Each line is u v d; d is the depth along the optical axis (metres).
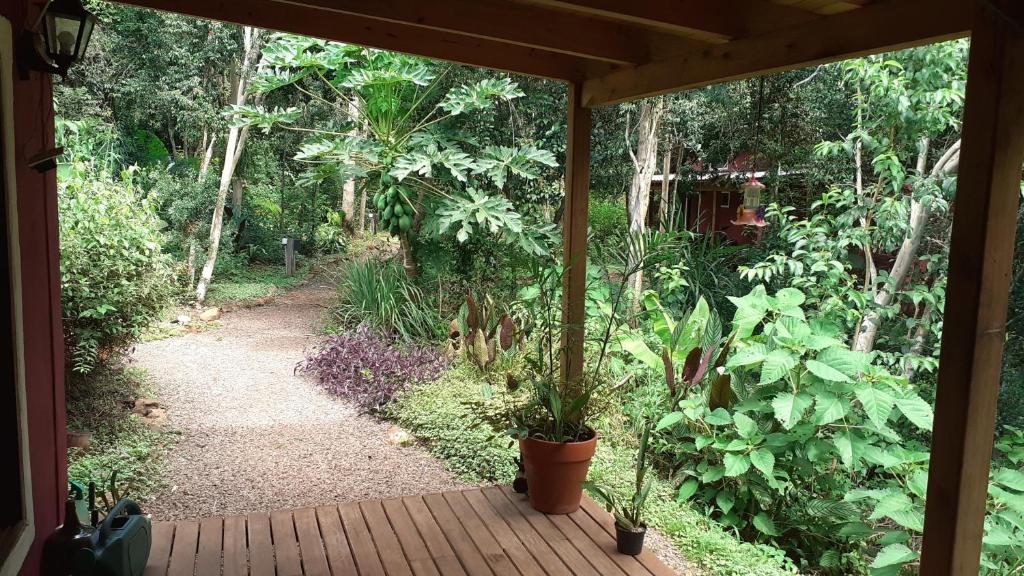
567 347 3.64
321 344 6.96
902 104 4.95
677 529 3.43
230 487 3.92
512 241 6.66
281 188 12.11
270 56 6.49
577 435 3.29
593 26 2.94
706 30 2.45
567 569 2.75
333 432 4.86
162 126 11.44
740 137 7.06
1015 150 1.57
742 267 5.86
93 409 4.85
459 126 7.48
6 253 1.94
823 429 3.84
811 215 6.91
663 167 7.84
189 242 9.10
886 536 3.22
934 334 5.42
